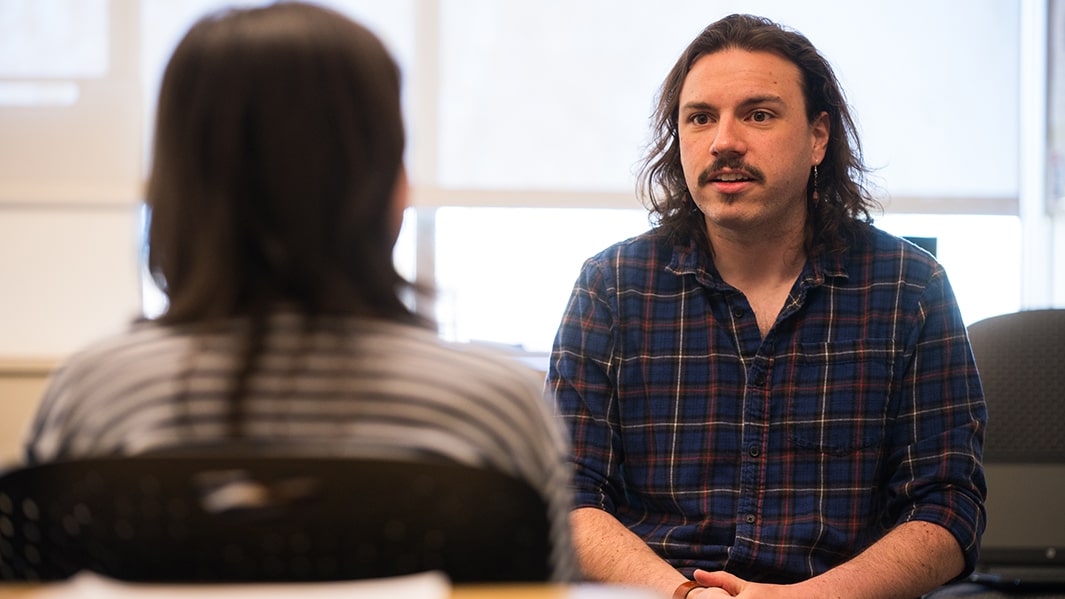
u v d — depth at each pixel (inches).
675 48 134.3
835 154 77.7
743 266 76.0
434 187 132.0
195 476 30.6
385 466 31.1
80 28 127.3
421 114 131.8
